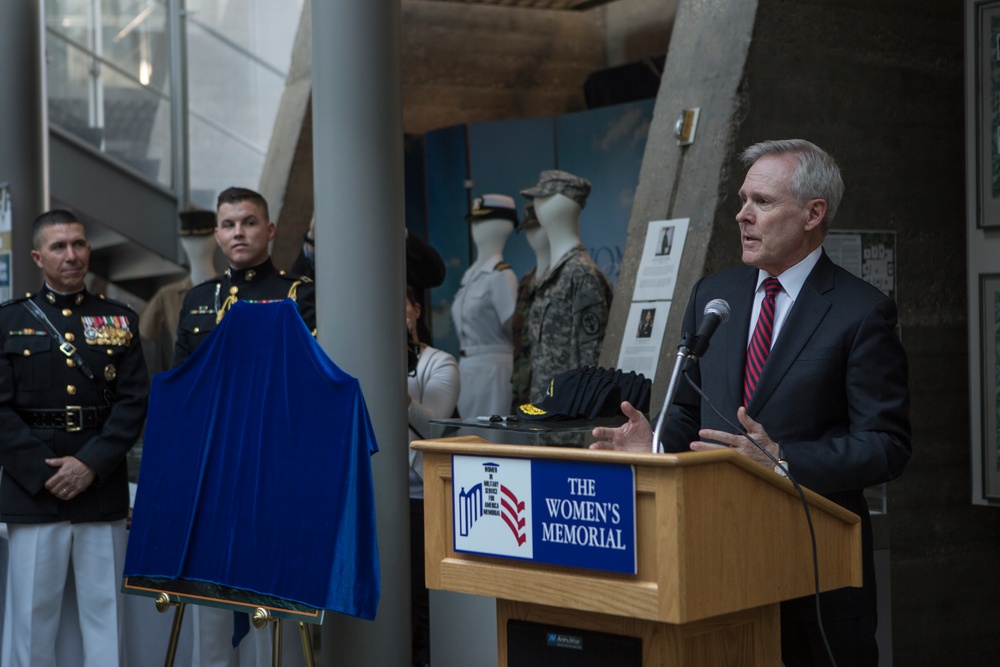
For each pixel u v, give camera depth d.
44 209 5.62
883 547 3.93
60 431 3.83
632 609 1.90
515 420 3.15
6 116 5.49
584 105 8.16
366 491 2.61
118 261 9.24
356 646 3.33
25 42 5.54
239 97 8.62
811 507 2.12
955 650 4.71
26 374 3.82
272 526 2.73
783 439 2.48
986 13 4.36
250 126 8.57
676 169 4.58
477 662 3.65
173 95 8.84
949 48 4.82
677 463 1.83
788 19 4.46
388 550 3.35
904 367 2.50
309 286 3.89
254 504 2.77
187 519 2.89
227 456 2.86
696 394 2.70
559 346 5.41
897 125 4.67
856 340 2.46
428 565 2.20
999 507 4.83
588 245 6.79
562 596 1.99
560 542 1.99
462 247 7.23
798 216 2.52
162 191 8.81
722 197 4.35
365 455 2.62
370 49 3.37
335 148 3.36
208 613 3.66
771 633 2.14
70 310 3.93
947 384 4.73
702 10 4.65
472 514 2.12
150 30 8.75
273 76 8.48
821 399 2.48
